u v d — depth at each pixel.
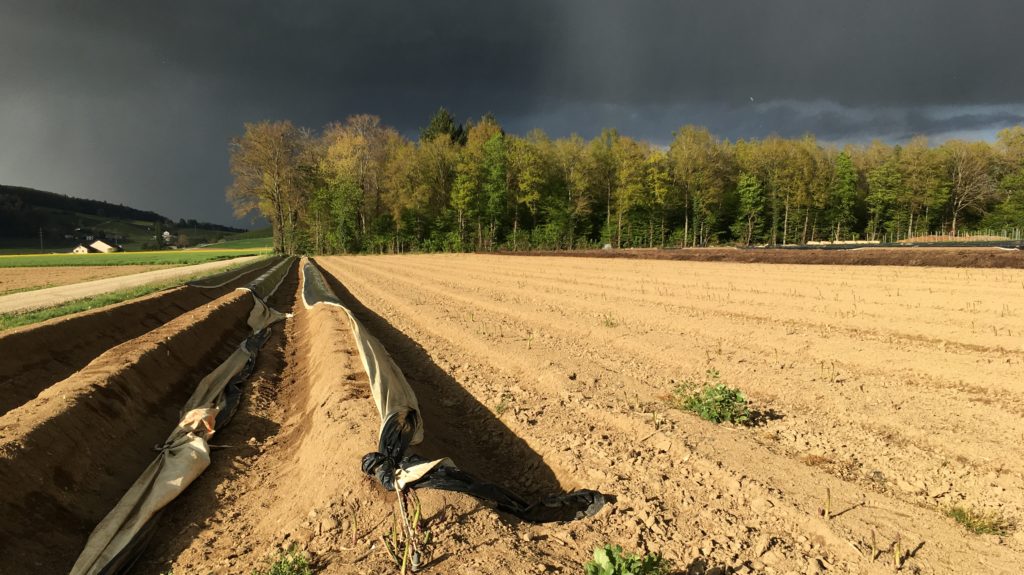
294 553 4.36
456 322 13.71
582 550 4.31
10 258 65.25
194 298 19.75
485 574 3.85
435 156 61.84
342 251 66.06
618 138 59.91
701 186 56.09
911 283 16.44
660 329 12.20
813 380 8.28
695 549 4.31
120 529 5.18
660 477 5.43
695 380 8.66
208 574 4.43
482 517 4.66
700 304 14.91
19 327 10.61
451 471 5.33
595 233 63.12
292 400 9.45
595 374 8.97
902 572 3.91
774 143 59.12
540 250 54.75
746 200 56.34
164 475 6.17
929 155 55.91
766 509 4.78
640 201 54.31
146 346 9.36
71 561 4.75
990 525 4.46
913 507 4.77
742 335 10.99
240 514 5.58
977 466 5.55
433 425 7.16
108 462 6.20
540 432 6.81
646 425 6.62
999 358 8.76
